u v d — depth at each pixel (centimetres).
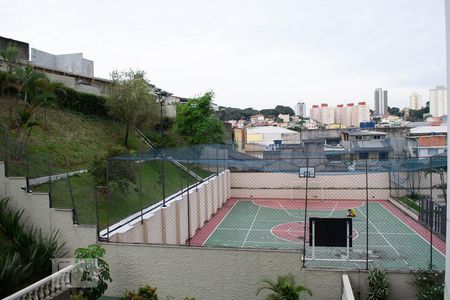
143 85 3434
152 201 2158
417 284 1109
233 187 4056
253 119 14075
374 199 3812
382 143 4678
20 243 1283
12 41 3209
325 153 3644
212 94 5119
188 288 1280
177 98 7162
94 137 2964
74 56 4934
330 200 3875
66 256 1376
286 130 7531
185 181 2816
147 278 1309
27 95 2400
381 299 1104
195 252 1273
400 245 2195
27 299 1085
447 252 859
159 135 3981
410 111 15725
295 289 1084
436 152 4231
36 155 1814
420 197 2745
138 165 2227
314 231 1287
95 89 3622
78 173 2016
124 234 1550
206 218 2995
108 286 1325
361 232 2577
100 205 1781
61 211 1390
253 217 3166
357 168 3228
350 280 1164
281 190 3969
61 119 2823
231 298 1252
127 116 3262
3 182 1425
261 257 1229
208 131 4316
